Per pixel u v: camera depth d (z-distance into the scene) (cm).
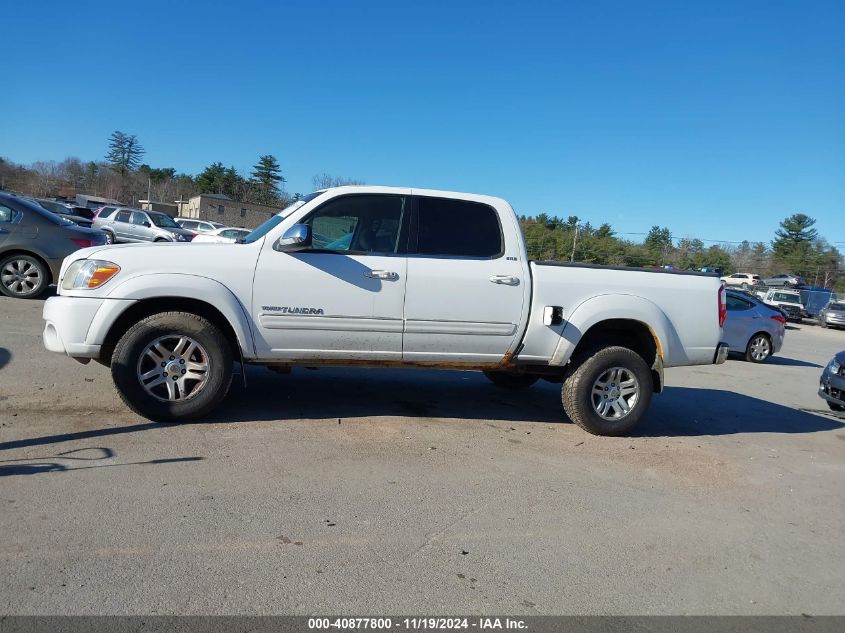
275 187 8544
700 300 617
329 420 570
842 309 3544
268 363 538
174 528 350
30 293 1083
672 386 977
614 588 331
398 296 542
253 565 320
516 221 584
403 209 561
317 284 527
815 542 412
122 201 8512
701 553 380
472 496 431
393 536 364
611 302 588
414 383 757
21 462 421
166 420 518
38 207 1095
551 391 785
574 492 456
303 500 400
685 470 531
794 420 791
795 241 7862
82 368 662
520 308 569
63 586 289
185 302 521
